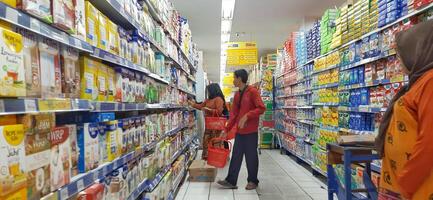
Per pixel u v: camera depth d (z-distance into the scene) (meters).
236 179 4.70
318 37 5.26
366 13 3.52
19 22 0.99
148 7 2.98
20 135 1.00
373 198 2.52
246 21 8.48
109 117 1.81
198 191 4.54
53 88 1.25
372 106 3.42
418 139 1.39
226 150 5.06
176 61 4.63
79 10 1.44
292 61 7.11
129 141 2.19
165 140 3.68
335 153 2.74
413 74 1.52
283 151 8.34
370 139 2.53
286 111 7.94
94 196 1.53
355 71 3.85
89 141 1.55
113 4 1.87
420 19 2.66
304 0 6.80
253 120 4.62
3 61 0.92
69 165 1.34
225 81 20.34
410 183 1.43
